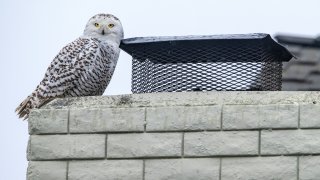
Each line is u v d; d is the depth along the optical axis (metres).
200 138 11.70
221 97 11.86
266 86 13.04
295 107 11.59
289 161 11.48
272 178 11.46
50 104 12.26
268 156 11.53
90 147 11.98
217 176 11.58
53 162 12.04
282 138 11.54
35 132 12.13
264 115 11.62
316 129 11.52
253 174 11.50
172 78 12.99
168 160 11.74
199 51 12.86
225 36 12.59
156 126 11.84
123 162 11.85
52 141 12.09
